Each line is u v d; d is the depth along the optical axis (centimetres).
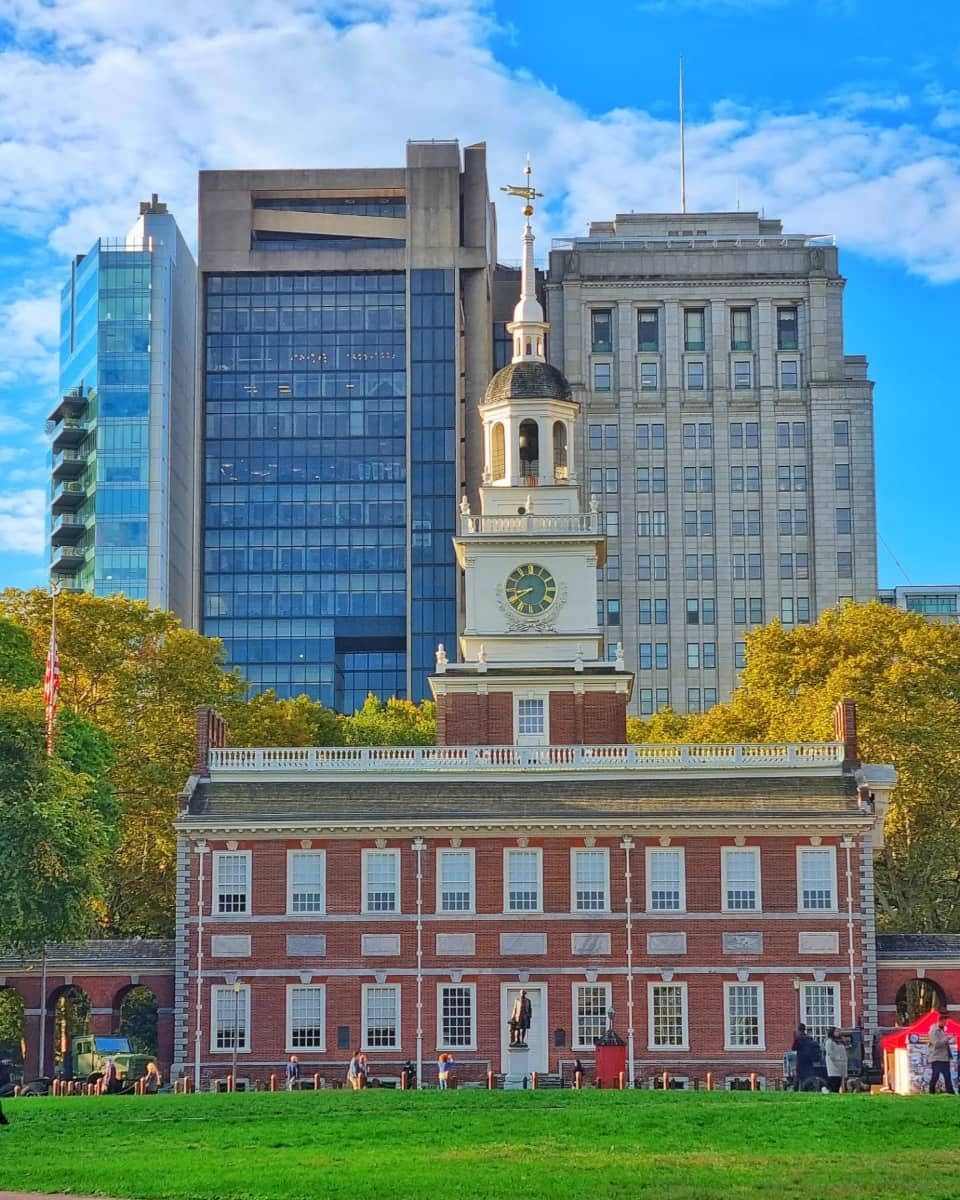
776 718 14100
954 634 14012
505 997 10906
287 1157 5975
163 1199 5331
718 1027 10838
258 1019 10906
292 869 11050
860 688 13662
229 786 11288
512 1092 7881
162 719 14388
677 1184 5375
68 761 11562
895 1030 10619
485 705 12056
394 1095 7800
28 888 9775
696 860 10994
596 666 12156
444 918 10969
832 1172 5566
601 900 10988
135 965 11250
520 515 12419
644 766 11300
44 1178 5600
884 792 11262
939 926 13638
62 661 14312
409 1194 5281
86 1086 9800
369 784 11306
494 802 11150
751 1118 6681
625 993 10888
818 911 10919
